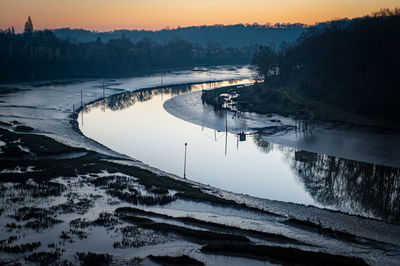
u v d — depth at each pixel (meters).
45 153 72.44
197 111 124.25
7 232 40.03
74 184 57.06
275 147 87.00
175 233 41.88
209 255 37.03
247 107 122.56
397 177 66.62
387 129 92.12
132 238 40.12
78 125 106.50
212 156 81.44
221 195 57.81
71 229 41.50
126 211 48.09
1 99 133.00
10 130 91.69
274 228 45.38
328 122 100.31
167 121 113.38
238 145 89.19
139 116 120.56
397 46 110.75
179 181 63.25
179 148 87.12
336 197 59.41
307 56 148.50
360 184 64.44
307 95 128.50
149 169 69.56
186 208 50.91
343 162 74.19
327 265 35.41
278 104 124.69
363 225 47.47
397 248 40.91
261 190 63.03
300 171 71.69
